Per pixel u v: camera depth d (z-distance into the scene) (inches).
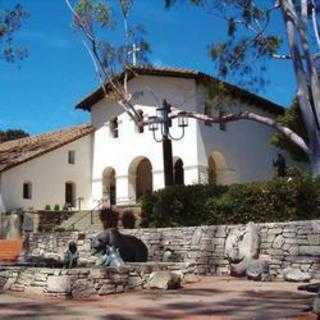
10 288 607.8
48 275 563.5
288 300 489.7
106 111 1487.5
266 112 1498.5
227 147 1391.5
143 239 819.4
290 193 728.3
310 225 665.6
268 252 695.1
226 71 1002.7
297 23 873.5
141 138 1407.5
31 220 1232.2
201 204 807.7
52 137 1550.2
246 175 1438.2
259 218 746.2
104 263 649.0
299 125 1201.4
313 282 624.7
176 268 679.1
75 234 905.5
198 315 429.1
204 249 754.8
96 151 1499.8
